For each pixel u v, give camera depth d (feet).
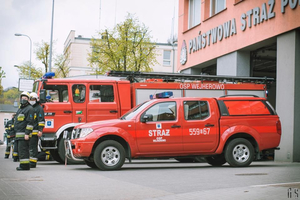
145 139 35.19
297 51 47.85
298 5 46.75
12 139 58.70
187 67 73.26
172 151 35.78
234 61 59.41
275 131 37.83
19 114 34.09
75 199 19.92
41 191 22.38
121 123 35.09
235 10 59.26
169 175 30.50
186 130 35.96
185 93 48.37
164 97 37.68
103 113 44.42
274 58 66.95
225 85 50.14
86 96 44.19
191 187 23.94
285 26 48.83
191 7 74.28
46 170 34.81
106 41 88.69
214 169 35.47
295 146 47.83
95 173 32.17
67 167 38.96
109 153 34.83
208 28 66.44
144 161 50.83
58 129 43.06
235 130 36.73
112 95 44.93
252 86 50.96
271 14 51.01
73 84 44.09
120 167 34.99
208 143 36.37
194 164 44.06
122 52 87.20
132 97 46.57
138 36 88.02
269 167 37.37
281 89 49.73
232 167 37.19
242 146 37.14
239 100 37.70
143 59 88.58
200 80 49.96
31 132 34.17
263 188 22.40
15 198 20.01
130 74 47.29
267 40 53.16
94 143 34.50
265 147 37.55
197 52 69.67
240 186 24.18
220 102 37.27
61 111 43.34
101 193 21.76
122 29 87.71
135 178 28.63
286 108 48.88
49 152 48.49
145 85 46.83
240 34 57.93
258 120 37.55
